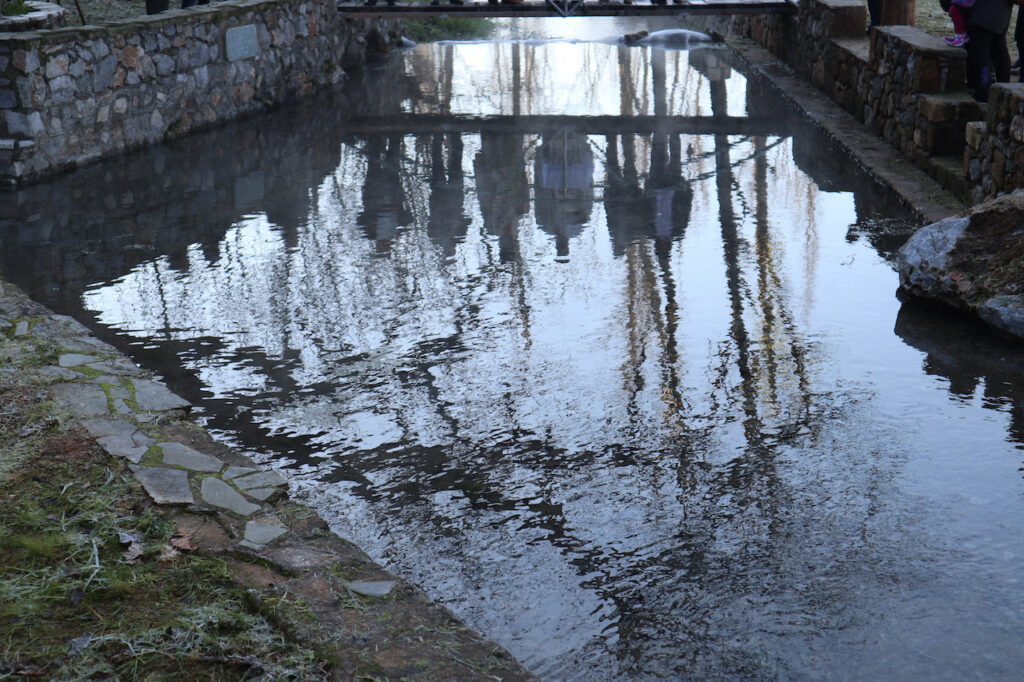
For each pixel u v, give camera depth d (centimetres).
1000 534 428
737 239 820
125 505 376
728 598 390
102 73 1086
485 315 676
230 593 325
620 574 407
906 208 886
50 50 1016
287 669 290
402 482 478
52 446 421
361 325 662
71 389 477
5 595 319
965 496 457
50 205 932
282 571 338
